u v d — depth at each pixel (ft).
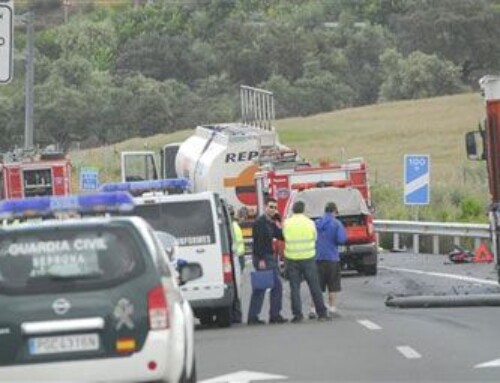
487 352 152.46
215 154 391.24
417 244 375.04
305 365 145.89
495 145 199.00
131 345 102.63
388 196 465.47
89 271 103.96
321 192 301.43
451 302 212.02
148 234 107.55
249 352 160.25
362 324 188.14
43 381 102.37
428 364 143.33
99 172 583.58
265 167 347.36
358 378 133.90
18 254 104.47
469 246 363.76
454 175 547.90
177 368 105.81
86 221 106.01
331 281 208.64
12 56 145.59
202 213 196.65
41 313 102.83
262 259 203.10
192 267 127.03
